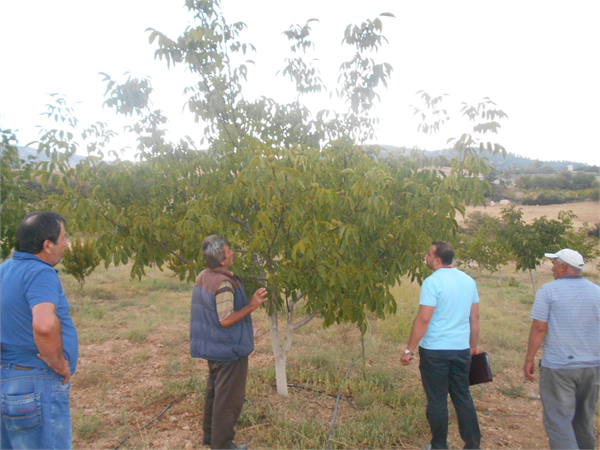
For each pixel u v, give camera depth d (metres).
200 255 3.81
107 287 11.38
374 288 3.92
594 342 3.05
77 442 3.58
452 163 3.72
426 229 3.95
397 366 5.46
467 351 3.33
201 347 3.25
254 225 3.77
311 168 3.45
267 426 3.85
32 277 2.27
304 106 4.66
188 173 3.89
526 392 4.82
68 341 2.44
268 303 3.78
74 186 3.68
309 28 4.59
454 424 4.05
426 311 3.26
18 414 2.21
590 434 3.14
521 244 11.41
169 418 4.00
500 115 3.68
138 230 3.65
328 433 3.66
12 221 6.55
